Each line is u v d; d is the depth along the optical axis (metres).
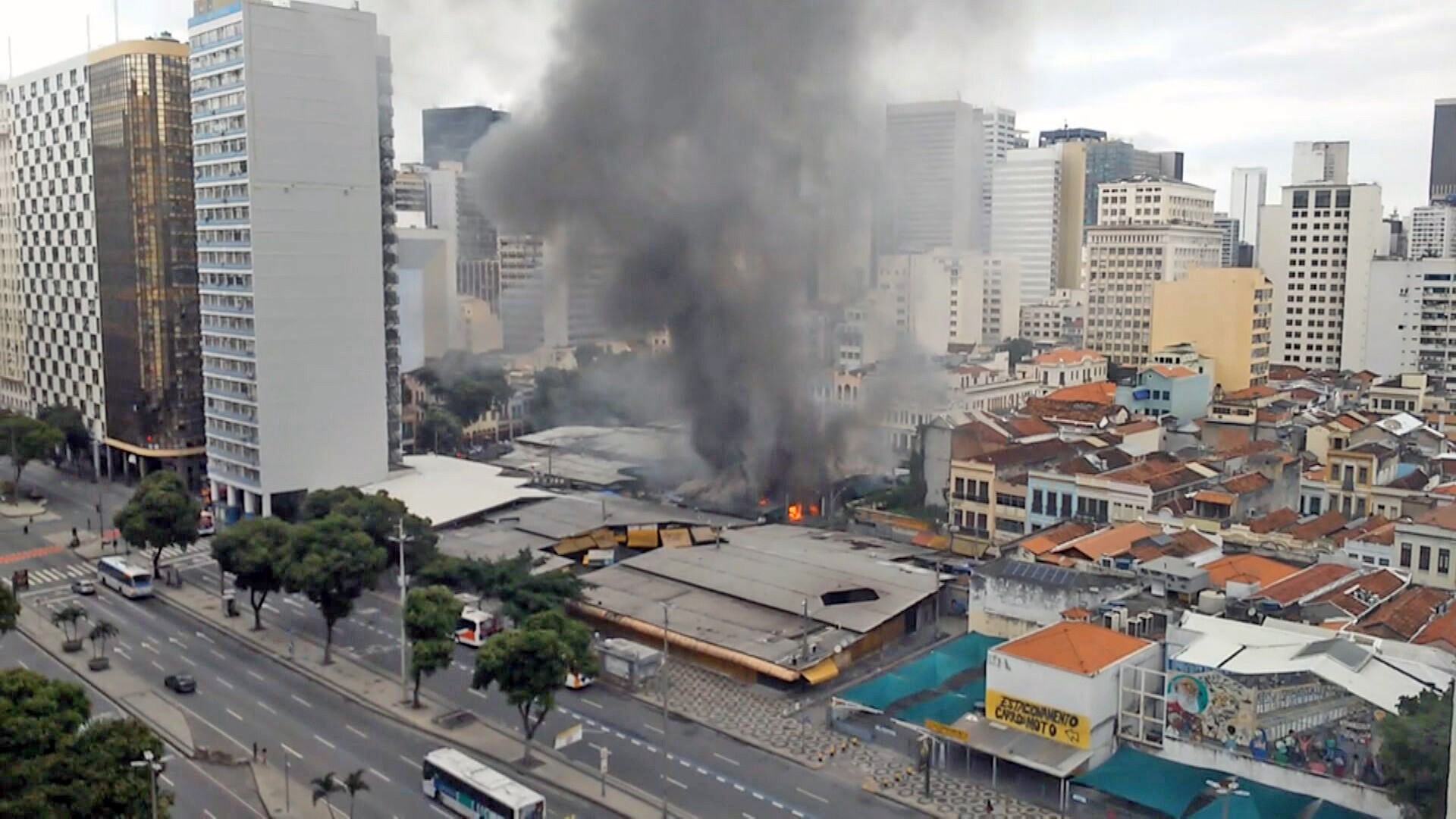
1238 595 75.44
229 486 128.62
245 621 94.38
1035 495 107.69
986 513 112.06
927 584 95.88
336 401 126.75
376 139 127.38
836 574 99.00
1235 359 184.62
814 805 62.91
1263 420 145.38
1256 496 103.31
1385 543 87.44
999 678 66.75
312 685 80.94
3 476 154.38
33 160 162.62
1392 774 53.25
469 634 89.81
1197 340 187.62
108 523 128.75
